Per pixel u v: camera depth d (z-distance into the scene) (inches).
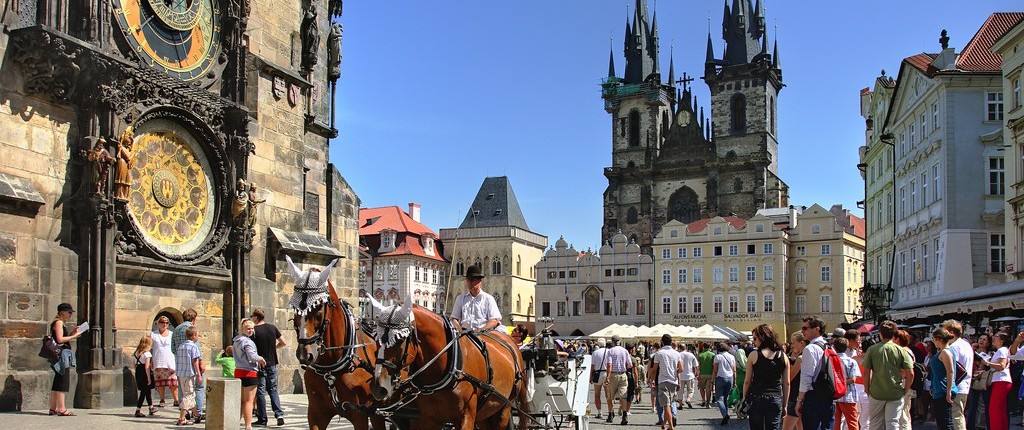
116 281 912.3
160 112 959.0
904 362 621.0
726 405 1083.3
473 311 576.1
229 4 1076.5
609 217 6181.1
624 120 6269.7
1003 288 1353.3
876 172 2844.5
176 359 768.3
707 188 5890.8
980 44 2172.7
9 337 799.1
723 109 6053.2
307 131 1360.7
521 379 542.0
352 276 1482.5
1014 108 1737.2
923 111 2244.1
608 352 1099.9
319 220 1378.0
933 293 2098.9
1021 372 905.5
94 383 853.2
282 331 1159.6
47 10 859.4
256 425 789.9
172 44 994.1
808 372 605.0
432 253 4923.7
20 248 816.3
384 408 462.9
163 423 756.6
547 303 5172.2
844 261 4709.6
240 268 1063.6
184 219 1002.7
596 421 1122.7
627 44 6446.9
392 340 444.8
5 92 823.1
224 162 1050.1
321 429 498.0
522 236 5423.2
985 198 2007.9
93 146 882.1
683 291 4864.7
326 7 1449.3
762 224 4729.3
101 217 878.4
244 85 1081.4
